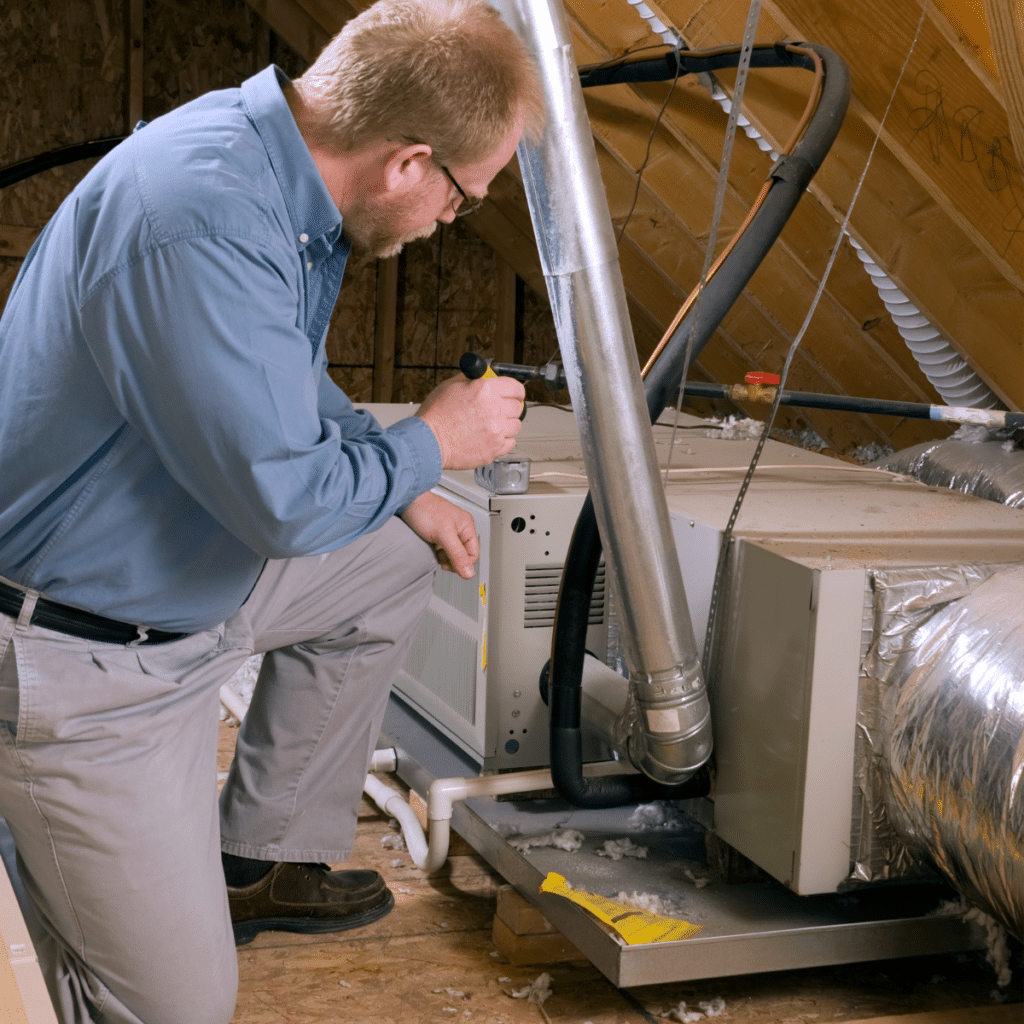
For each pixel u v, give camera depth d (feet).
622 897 4.48
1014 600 4.10
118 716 3.59
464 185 3.41
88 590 3.48
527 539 5.48
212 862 3.87
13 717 3.49
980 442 7.77
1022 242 5.87
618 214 10.41
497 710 5.57
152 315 3.05
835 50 5.86
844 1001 4.58
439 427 3.71
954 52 5.45
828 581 4.11
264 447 3.11
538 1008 4.44
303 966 4.68
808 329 9.55
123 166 3.17
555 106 3.96
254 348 3.08
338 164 3.34
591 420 4.16
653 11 6.93
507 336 15.38
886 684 4.24
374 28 3.23
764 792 4.44
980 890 4.01
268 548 3.30
